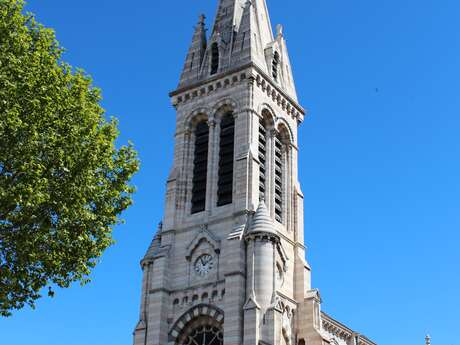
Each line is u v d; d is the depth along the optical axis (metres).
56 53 49.28
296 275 77.19
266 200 78.12
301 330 73.88
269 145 81.44
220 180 78.56
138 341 72.44
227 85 82.44
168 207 79.31
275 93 84.38
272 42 88.50
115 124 50.88
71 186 46.66
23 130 44.59
